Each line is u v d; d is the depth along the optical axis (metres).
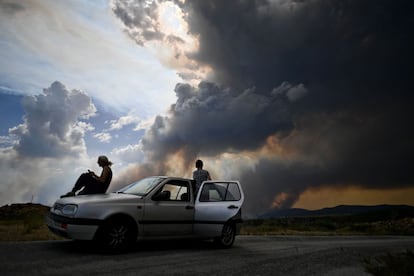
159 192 8.15
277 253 9.06
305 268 7.15
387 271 7.01
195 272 6.10
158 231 7.91
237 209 9.46
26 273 5.32
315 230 25.17
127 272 5.76
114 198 7.50
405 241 16.44
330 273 6.80
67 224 6.86
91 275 5.43
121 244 7.31
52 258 6.46
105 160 8.88
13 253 6.67
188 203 8.61
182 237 8.37
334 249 10.57
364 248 11.48
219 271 6.31
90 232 6.92
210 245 9.66
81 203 7.04
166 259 7.11
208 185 9.26
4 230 10.82
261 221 31.17
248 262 7.40
